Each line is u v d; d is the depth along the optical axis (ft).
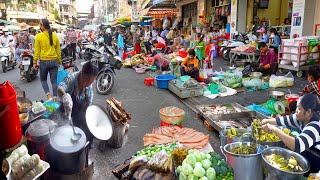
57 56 20.31
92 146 13.48
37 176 8.27
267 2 46.34
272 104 16.97
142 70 34.47
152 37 60.95
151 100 21.93
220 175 8.98
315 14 31.40
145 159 9.91
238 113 15.85
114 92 24.61
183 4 69.67
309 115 8.84
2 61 35.60
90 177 9.85
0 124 7.09
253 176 8.86
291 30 33.58
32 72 29.09
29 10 150.10
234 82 23.76
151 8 77.20
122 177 9.87
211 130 15.53
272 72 26.66
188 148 11.71
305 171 7.99
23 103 12.14
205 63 28.40
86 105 13.10
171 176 9.27
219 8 54.75
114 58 25.76
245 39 41.52
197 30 53.67
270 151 9.12
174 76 26.12
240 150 9.31
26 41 45.88
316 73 14.26
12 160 8.27
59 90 12.15
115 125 13.34
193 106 19.85
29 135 9.55
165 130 14.02
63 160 8.88
